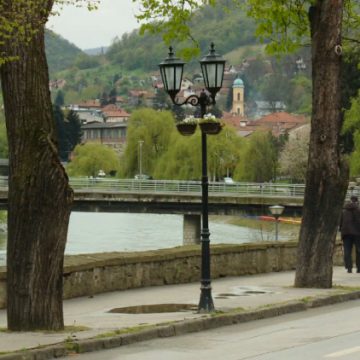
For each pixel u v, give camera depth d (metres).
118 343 17.48
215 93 22.28
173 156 176.12
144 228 152.75
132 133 182.50
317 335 18.38
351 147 109.94
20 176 17.98
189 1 27.34
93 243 114.31
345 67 112.88
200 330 19.92
